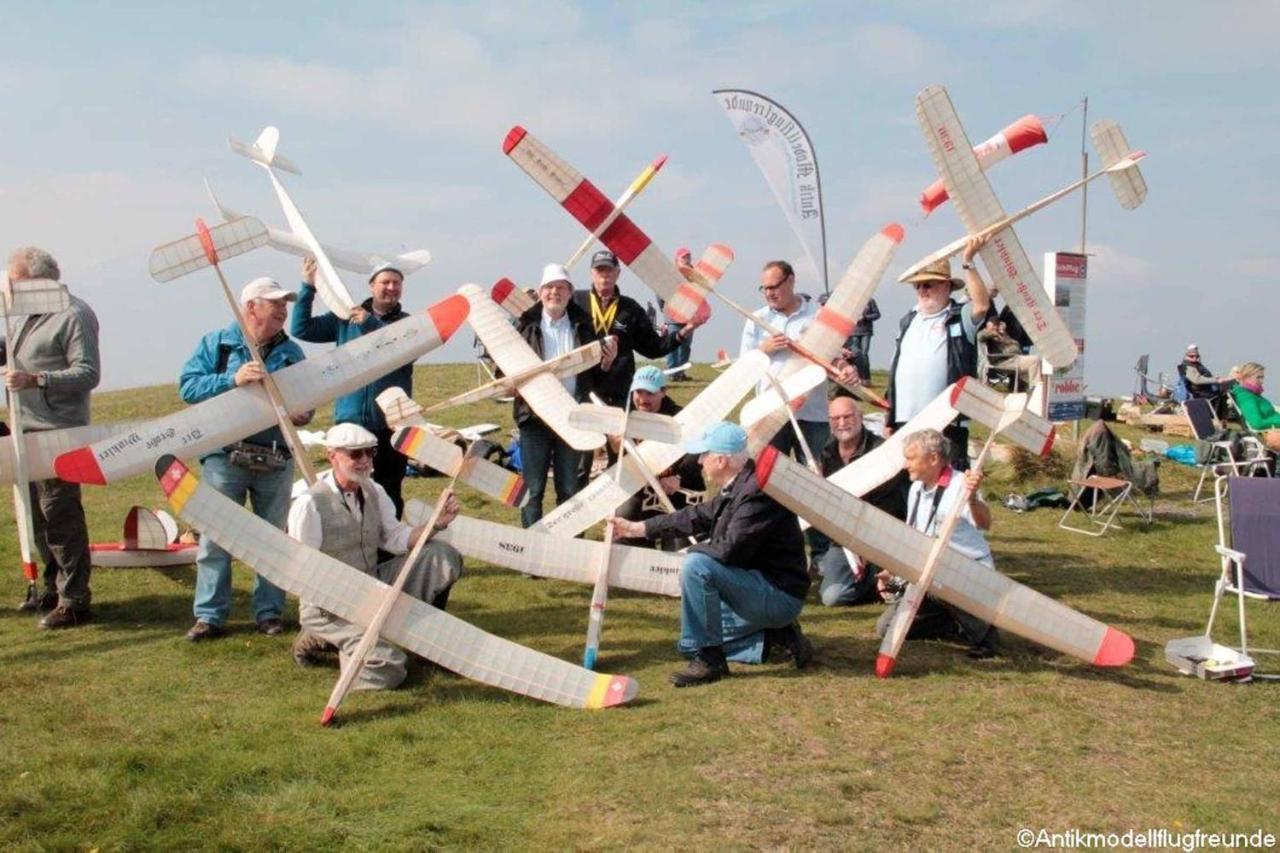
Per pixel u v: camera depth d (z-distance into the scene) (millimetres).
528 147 7527
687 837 3926
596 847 3865
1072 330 12250
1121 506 10688
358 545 5816
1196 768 4633
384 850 3836
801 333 7898
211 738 4824
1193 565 8500
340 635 5531
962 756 4668
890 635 5723
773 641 5898
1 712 5090
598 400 7359
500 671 5379
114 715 5082
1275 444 11352
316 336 7316
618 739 4840
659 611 7047
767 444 7328
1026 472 11148
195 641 6211
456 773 4496
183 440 6109
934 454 6121
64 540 6426
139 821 4016
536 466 7801
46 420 6398
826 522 5668
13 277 6219
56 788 4250
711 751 4664
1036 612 5750
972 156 7078
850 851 3879
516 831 3986
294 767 4508
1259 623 6934
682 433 6965
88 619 6594
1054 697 5398
